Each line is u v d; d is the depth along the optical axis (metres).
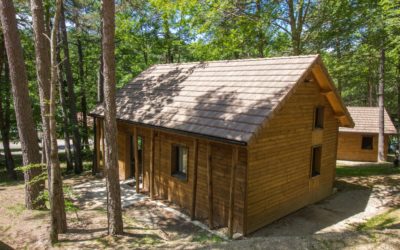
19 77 9.31
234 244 6.90
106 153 7.89
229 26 15.27
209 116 9.48
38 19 7.93
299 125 10.70
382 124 22.23
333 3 13.58
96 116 14.31
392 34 13.35
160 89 13.13
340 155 24.44
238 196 8.97
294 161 10.68
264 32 14.73
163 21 20.55
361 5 13.16
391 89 29.05
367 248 6.33
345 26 13.80
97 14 17.73
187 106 10.71
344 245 6.52
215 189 9.70
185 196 10.82
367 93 35.62
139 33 21.84
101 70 18.02
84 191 12.52
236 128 8.34
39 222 8.77
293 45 15.01
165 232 8.86
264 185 9.46
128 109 13.02
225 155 9.28
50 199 7.59
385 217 10.35
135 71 25.02
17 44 9.23
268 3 14.12
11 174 17.03
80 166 17.66
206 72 12.45
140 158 14.82
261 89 9.49
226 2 13.83
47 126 7.95
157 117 11.12
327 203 12.01
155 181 12.16
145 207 10.91
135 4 15.73
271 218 9.95
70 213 9.88
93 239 7.83
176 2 14.01
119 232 8.17
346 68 18.55
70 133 19.61
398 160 18.95
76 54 25.17
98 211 10.20
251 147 8.82
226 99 9.88
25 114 9.46
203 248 6.87
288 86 8.98
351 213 10.98
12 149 28.33
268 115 8.21
